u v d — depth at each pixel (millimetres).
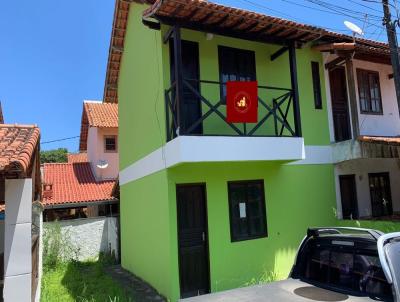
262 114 8547
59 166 18297
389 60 10141
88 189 15789
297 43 8430
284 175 8664
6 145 5070
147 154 8695
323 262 4363
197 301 3799
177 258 7105
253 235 8062
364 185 9891
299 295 3838
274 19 6922
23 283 4703
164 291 7367
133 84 10086
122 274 10180
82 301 6957
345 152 9023
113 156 17297
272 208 8383
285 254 8312
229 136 7020
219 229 7660
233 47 8453
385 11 8211
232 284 7551
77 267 11039
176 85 6754
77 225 13375
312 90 9352
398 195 10547
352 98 8914
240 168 8109
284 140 7562
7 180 4801
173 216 7211
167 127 7410
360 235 4094
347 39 9125
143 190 9078
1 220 8664
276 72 8922
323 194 9086
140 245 9383
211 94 8031
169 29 7332
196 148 6695
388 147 8297
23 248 4758
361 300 3559
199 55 8023
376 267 3721
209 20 6801
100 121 16969
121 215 11789
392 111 10570
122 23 10445
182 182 7418
